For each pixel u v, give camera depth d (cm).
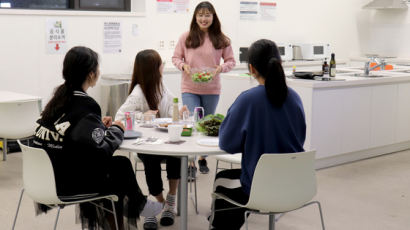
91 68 237
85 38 535
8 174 419
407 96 525
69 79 236
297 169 225
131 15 562
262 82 238
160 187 315
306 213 347
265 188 221
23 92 504
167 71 571
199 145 254
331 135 458
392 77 496
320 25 743
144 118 304
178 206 337
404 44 762
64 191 238
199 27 414
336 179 432
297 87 446
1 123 393
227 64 418
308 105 438
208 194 379
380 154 522
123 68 568
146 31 580
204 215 339
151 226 309
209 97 418
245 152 232
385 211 356
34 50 504
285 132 234
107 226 261
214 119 280
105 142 237
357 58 759
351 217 342
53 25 511
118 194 254
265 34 684
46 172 227
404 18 758
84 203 257
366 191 400
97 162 240
